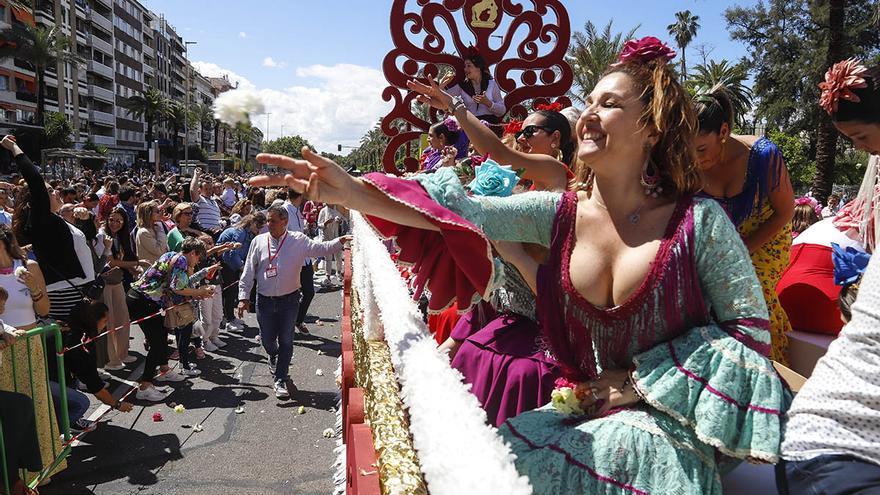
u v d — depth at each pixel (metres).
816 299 2.83
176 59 104.88
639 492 1.41
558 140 2.91
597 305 1.61
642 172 1.58
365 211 1.61
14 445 4.05
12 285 4.85
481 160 2.85
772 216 2.57
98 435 5.61
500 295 2.44
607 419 1.54
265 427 5.89
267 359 8.11
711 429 1.39
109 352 7.33
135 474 4.91
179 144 72.38
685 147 1.57
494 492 0.93
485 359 2.35
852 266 1.86
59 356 4.89
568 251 1.66
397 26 4.40
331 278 14.83
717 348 1.45
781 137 32.72
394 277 2.32
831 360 1.29
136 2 87.44
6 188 10.41
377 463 1.58
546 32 4.55
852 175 32.72
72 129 56.62
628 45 1.64
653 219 1.57
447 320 3.30
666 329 1.54
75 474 4.89
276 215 6.64
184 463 5.11
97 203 12.63
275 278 6.61
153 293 6.41
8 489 4.04
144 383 6.49
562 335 1.72
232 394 6.77
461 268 1.69
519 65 4.56
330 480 4.84
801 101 30.38
